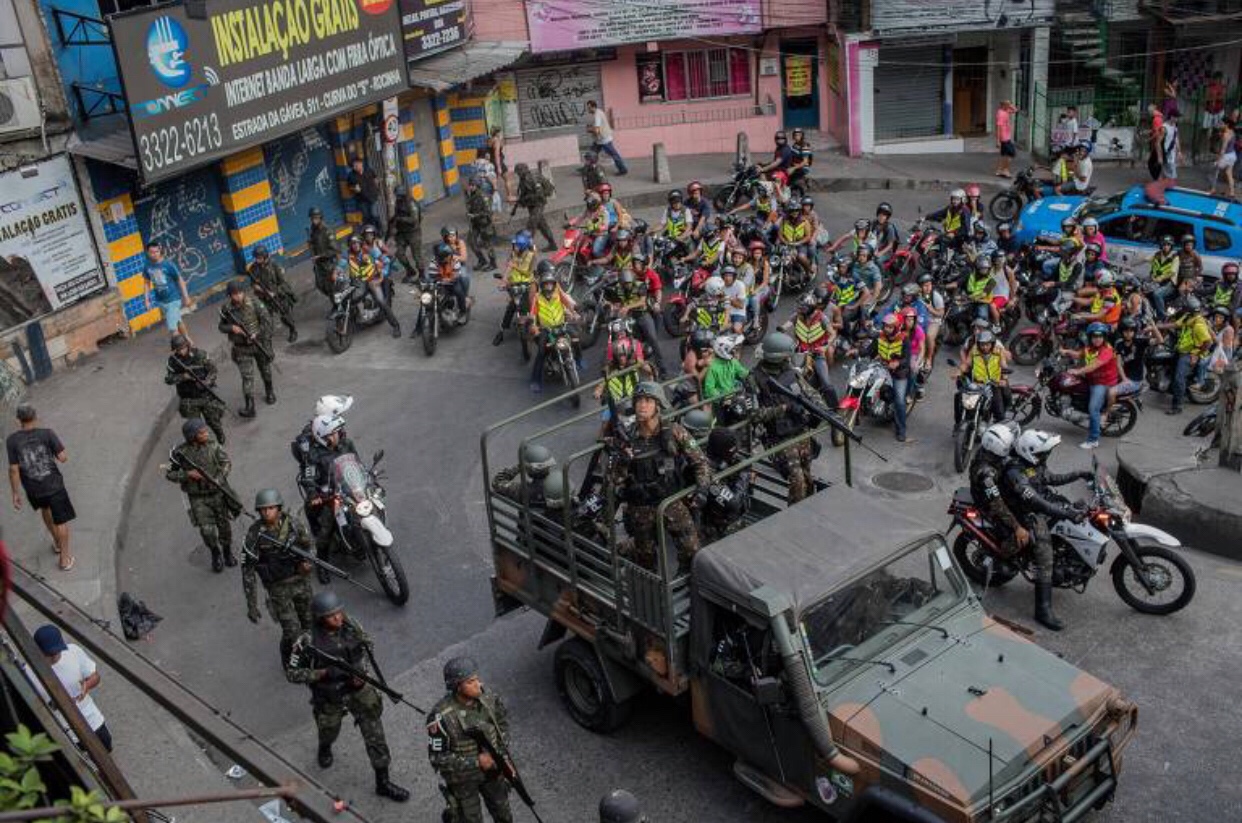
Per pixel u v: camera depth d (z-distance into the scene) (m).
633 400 9.45
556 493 9.59
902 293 15.96
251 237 22.22
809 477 10.16
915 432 15.59
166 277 18.72
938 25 27.66
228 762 9.97
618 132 30.50
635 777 9.38
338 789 9.51
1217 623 10.85
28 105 17.39
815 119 31.20
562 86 29.91
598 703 9.79
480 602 12.14
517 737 9.97
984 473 10.82
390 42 23.42
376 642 11.55
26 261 17.75
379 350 19.52
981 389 14.26
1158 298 17.25
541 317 17.09
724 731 8.64
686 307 18.91
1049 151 28.48
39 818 3.59
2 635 6.20
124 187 19.34
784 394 10.84
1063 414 15.06
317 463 12.43
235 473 15.43
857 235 18.72
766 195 22.55
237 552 13.50
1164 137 26.09
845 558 8.31
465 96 28.34
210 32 18.62
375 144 25.16
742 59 30.39
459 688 7.81
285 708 10.66
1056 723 7.56
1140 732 9.47
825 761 7.72
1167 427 15.30
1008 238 19.84
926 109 30.12
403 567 12.91
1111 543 12.52
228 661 11.44
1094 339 14.32
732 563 8.25
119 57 16.95
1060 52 28.59
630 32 28.70
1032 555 10.95
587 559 9.32
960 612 8.66
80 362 18.70
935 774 7.21
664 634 8.66
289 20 20.41
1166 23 27.58
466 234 25.14
